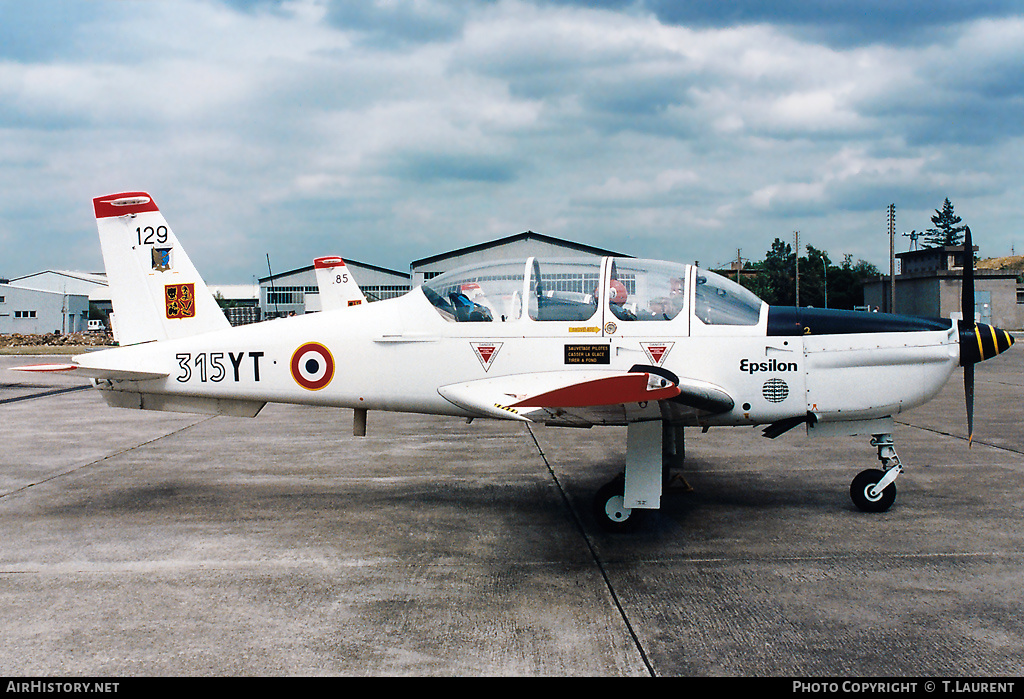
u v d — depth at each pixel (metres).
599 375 5.37
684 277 5.49
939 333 5.30
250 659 3.21
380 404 5.90
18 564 4.49
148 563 4.50
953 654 3.21
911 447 8.10
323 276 19.44
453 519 5.46
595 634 3.44
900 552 4.57
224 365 6.08
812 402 5.32
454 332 5.67
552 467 7.33
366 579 4.20
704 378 5.34
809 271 63.72
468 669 3.10
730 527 5.16
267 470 7.30
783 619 3.59
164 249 6.49
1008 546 4.66
